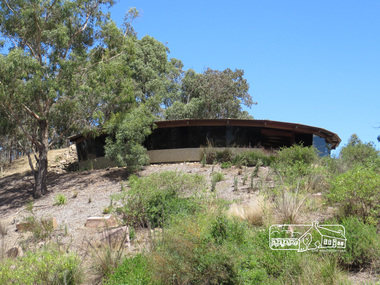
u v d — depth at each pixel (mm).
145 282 6375
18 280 6512
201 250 6082
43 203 17359
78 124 22500
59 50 20422
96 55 23547
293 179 12992
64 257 7453
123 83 22266
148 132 20703
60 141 33656
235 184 14391
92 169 23859
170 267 6066
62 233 11297
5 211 17453
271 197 11000
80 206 15156
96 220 11539
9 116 20156
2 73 17969
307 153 16328
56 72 20203
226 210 10352
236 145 22375
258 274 6008
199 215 8734
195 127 22234
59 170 26891
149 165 21562
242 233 7578
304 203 9977
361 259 6398
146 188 11312
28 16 19656
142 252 7789
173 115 41438
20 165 29641
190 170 18859
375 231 7137
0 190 22062
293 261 6270
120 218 11844
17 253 9336
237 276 5738
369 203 8391
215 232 7410
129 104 24141
